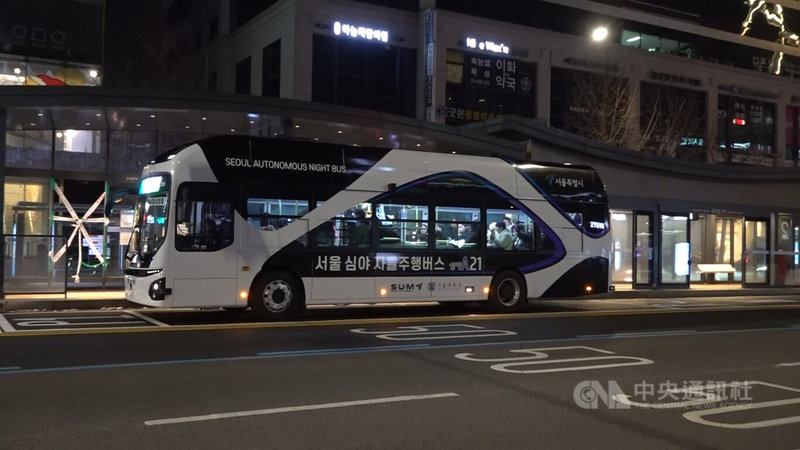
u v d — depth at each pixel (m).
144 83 37.41
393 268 14.73
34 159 19.30
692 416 6.70
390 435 5.79
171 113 18.00
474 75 34.31
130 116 18.31
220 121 19.09
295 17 30.84
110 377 7.84
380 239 14.66
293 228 13.77
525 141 23.80
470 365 8.95
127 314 14.46
